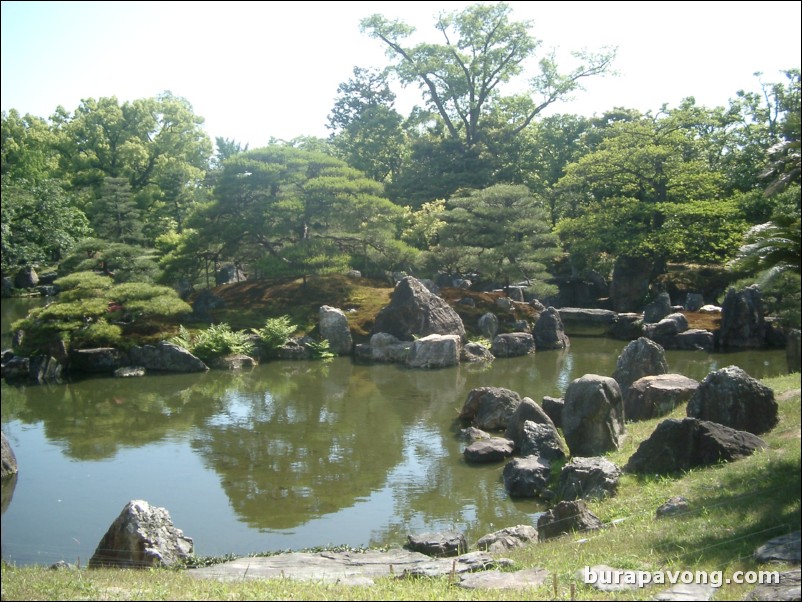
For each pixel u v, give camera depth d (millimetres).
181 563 12297
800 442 14219
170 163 67000
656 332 35719
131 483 17750
